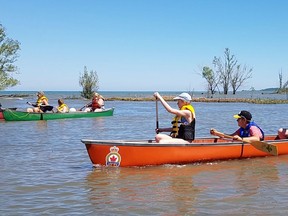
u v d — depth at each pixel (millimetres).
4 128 17344
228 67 77312
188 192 6441
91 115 24672
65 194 6348
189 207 5629
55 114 22516
